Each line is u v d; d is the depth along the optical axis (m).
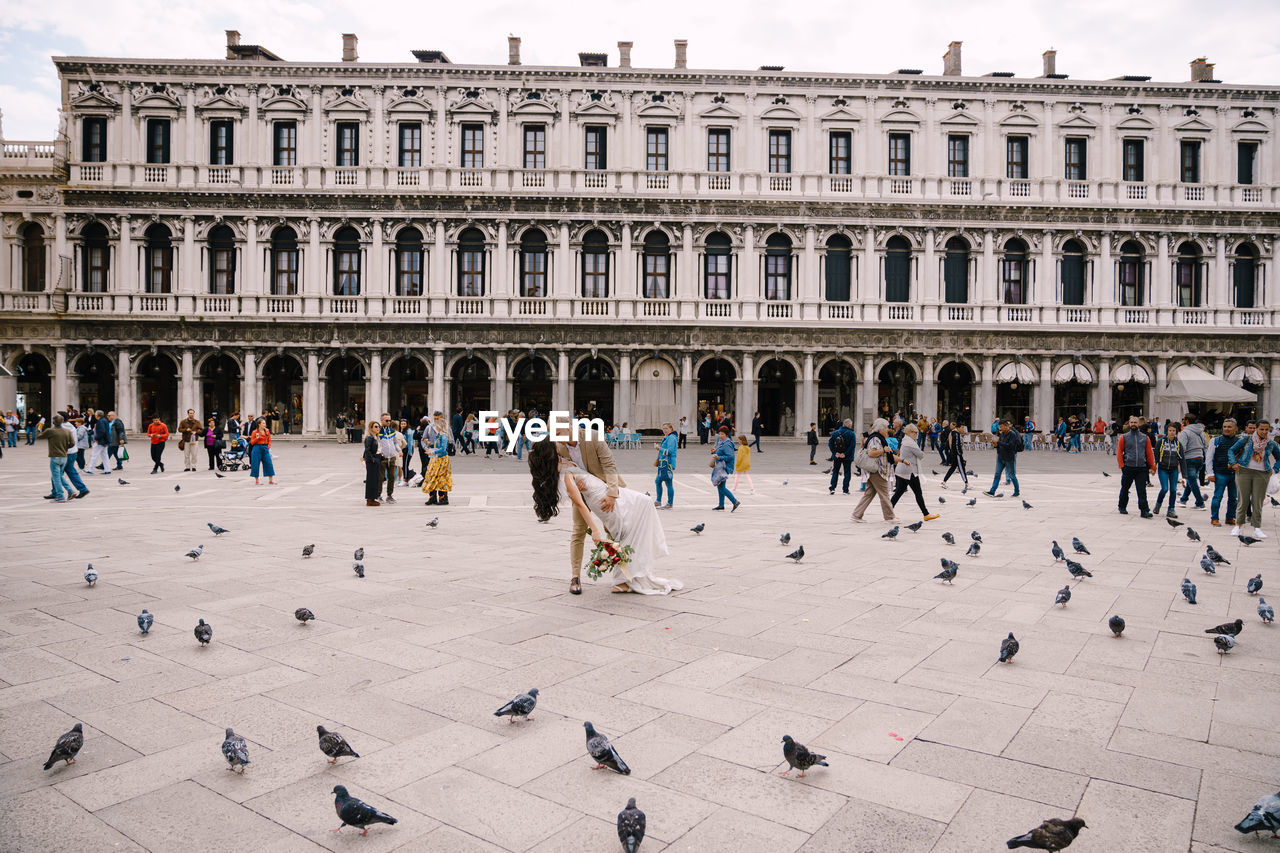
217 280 51.69
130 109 50.47
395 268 51.69
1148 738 6.35
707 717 6.74
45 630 9.13
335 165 51.31
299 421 53.47
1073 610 10.27
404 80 51.19
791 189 52.22
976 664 8.09
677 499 24.44
